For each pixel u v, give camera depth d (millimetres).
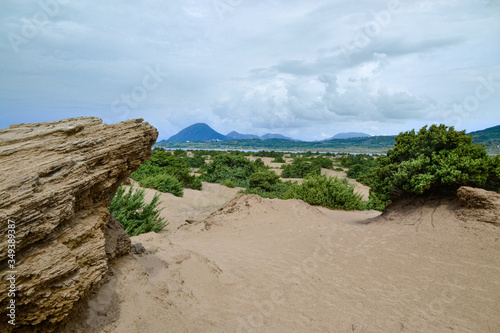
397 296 4816
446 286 4980
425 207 8867
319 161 53906
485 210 7168
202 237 8828
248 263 6301
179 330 3432
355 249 7105
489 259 5598
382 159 10633
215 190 24344
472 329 3834
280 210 10695
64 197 2736
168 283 4363
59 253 2643
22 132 3322
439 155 9039
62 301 2588
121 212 9562
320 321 4090
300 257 6758
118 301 3432
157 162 25219
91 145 3387
